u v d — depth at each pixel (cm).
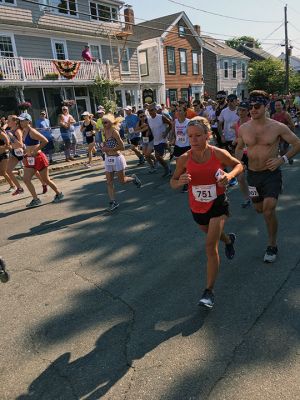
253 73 3919
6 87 1633
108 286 379
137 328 303
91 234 539
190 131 296
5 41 1686
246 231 496
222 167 329
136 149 1138
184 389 235
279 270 381
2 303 360
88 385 246
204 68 3544
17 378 258
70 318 326
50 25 1903
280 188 396
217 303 330
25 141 689
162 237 504
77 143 1420
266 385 233
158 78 2700
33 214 670
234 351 266
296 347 264
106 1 2177
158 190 781
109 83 1992
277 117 777
